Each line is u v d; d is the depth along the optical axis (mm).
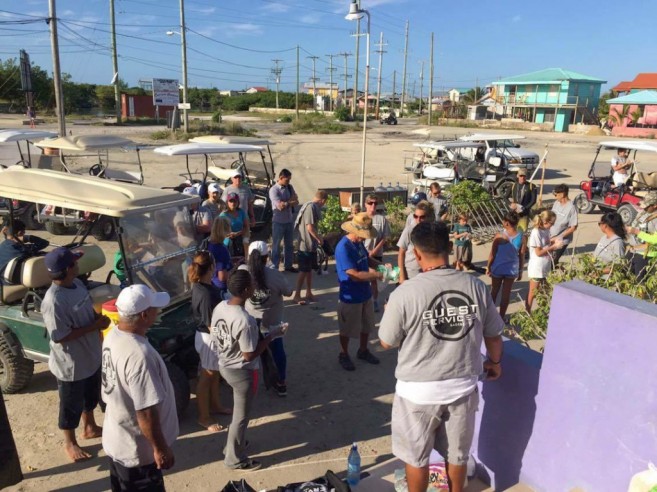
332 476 3758
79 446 4652
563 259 11086
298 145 35688
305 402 5551
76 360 4340
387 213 12055
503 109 66250
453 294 2908
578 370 2965
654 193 9688
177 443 4805
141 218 5332
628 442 2770
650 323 2609
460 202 12453
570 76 60094
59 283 4215
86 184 5473
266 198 11953
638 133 48719
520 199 12953
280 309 5465
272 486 4262
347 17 10805
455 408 3002
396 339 2973
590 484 2975
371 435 4996
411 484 3125
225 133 42344
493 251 7418
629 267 4758
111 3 45469
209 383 4969
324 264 9758
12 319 5320
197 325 4945
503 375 3402
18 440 4816
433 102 113312
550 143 40375
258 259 5293
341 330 6168
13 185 5289
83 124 48344
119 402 3172
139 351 3105
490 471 3561
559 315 3033
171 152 10625
